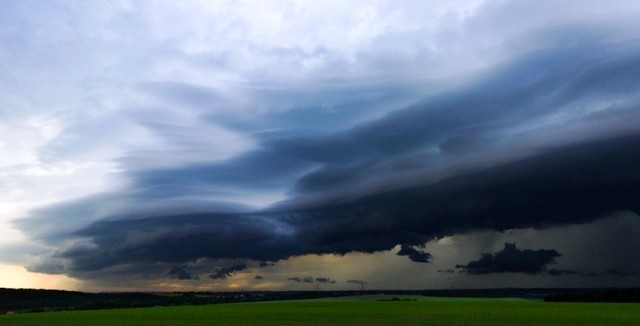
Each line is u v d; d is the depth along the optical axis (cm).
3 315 7131
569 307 7056
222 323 4772
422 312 6081
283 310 6850
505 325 4278
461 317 5200
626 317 5091
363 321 4788
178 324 4750
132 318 5716
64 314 6962
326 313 6084
